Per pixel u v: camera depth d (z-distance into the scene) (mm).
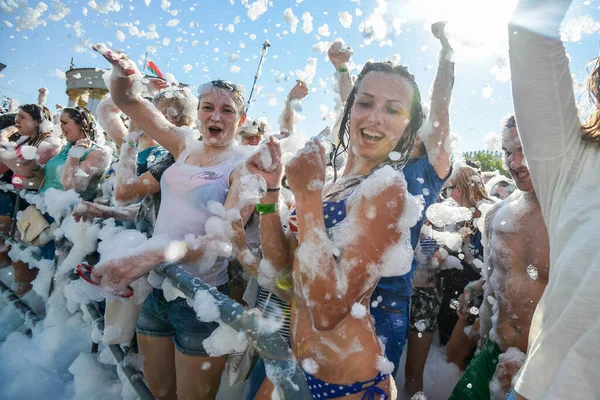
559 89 979
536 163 1062
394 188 998
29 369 2262
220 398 1839
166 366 1834
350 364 1123
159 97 2398
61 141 3773
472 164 3305
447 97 1501
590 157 991
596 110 1033
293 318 1287
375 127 1354
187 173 1840
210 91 1883
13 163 3498
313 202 1062
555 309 925
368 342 1149
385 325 1500
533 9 964
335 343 1126
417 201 1019
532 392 940
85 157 2812
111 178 2943
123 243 1764
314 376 1157
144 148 2590
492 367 1664
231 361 1712
